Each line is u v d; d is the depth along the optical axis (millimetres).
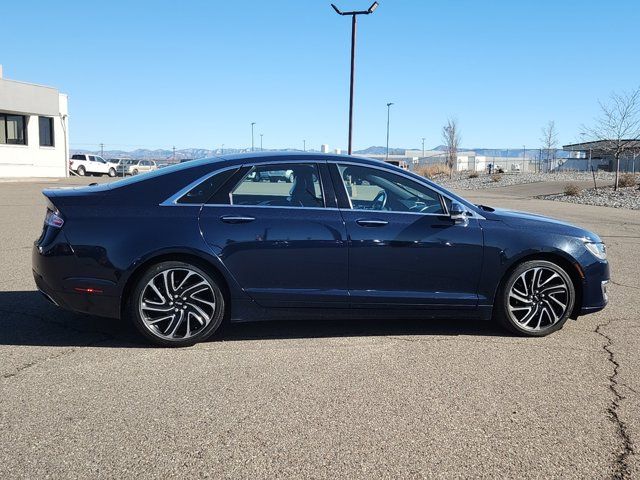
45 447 3320
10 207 17391
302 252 5043
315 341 5277
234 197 5086
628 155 39906
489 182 39500
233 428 3582
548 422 3729
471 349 5117
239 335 5414
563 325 5812
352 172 5270
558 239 5406
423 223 5207
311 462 3205
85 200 5012
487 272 5301
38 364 4582
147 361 4695
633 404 4016
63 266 4891
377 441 3449
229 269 4973
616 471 3168
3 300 6426
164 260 4941
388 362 4762
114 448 3320
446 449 3371
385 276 5164
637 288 7562
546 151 59500
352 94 23047
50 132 40250
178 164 5379
